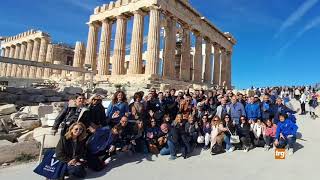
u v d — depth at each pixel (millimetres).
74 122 8977
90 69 25188
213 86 49469
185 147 11859
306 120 22078
